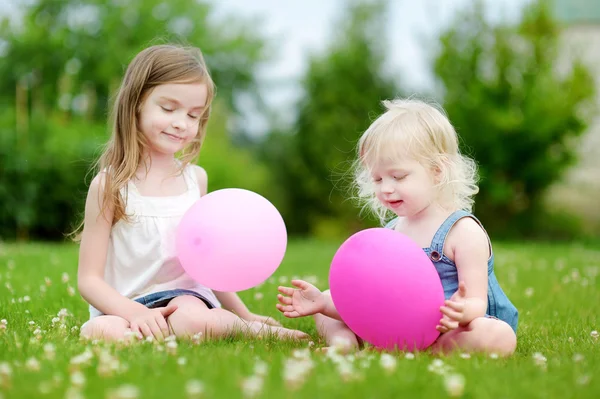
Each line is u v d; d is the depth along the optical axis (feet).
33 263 19.04
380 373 6.51
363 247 8.42
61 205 39.47
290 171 55.06
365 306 8.26
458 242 8.97
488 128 43.27
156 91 10.01
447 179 9.20
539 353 7.84
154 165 10.63
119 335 8.92
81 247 10.11
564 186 48.39
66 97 55.26
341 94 54.49
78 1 59.52
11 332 8.82
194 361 7.00
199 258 9.19
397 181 9.10
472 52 45.21
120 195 10.08
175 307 9.47
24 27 55.67
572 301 14.07
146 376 6.43
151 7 60.34
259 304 13.23
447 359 7.60
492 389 6.13
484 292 8.69
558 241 44.88
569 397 5.96
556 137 43.37
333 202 53.88
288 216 55.11
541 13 45.34
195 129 10.37
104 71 55.57
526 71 44.27
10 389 5.95
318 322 9.66
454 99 44.62
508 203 45.65
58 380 6.14
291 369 6.31
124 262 10.27
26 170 37.65
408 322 8.16
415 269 8.20
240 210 9.30
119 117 10.28
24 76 54.95
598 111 44.57
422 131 9.11
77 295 13.60
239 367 6.82
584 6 55.52
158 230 10.23
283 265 21.13
